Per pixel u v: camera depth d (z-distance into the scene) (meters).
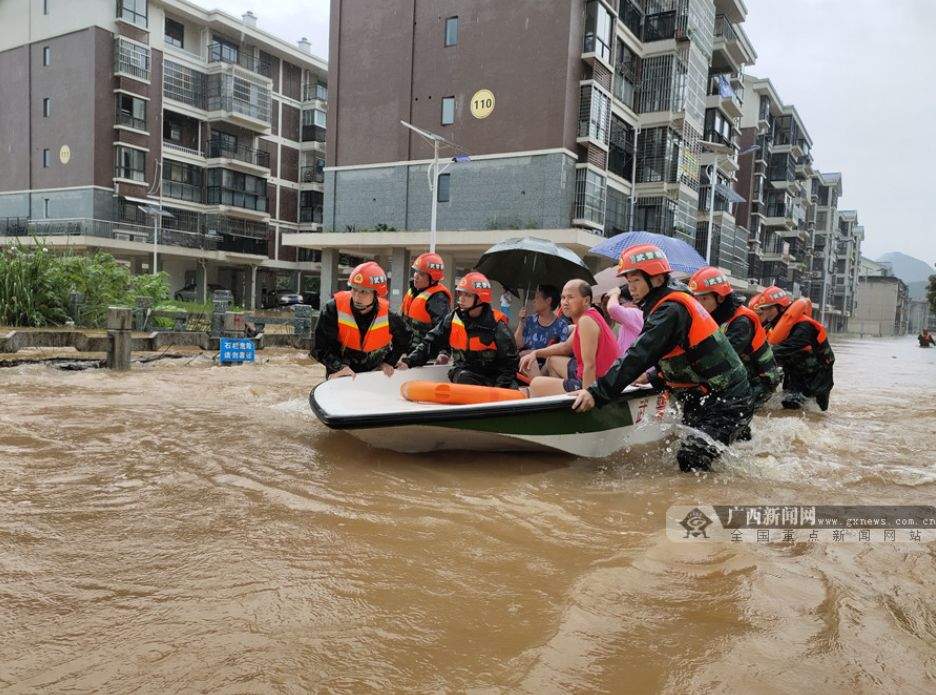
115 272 15.11
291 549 2.85
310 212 42.16
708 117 35.66
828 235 80.56
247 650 2.02
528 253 7.57
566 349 5.74
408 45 25.62
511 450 4.94
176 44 36.00
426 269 6.65
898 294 111.56
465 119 24.72
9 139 35.59
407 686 1.86
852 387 12.19
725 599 2.47
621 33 26.03
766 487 4.23
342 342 5.54
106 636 2.09
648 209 28.98
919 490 4.23
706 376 4.63
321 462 4.41
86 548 2.81
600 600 2.45
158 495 3.56
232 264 39.44
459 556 2.86
